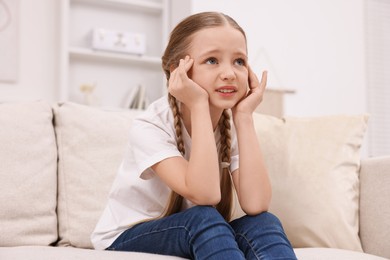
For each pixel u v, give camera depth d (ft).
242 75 3.84
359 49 12.44
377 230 4.73
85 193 4.87
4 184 4.52
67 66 9.91
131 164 4.08
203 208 3.33
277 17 11.48
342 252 3.97
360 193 5.04
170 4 11.32
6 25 9.93
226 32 3.76
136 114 5.46
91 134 5.04
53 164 4.90
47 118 5.03
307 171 4.97
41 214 4.66
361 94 12.37
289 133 5.25
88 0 10.62
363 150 12.37
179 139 3.92
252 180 3.75
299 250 4.06
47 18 10.37
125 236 3.82
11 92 9.98
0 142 4.64
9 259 3.29
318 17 11.98
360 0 12.60
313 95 11.71
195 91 3.70
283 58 11.45
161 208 4.02
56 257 3.26
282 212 4.82
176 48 4.01
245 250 3.30
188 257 3.44
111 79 10.88
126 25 11.13
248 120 3.95
